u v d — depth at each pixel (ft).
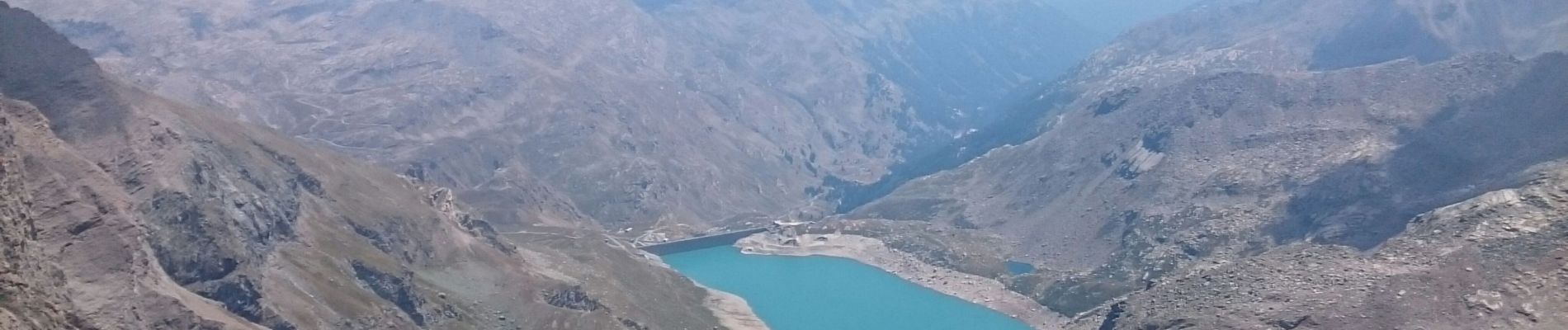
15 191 535.60
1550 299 589.32
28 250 516.73
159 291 619.26
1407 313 625.82
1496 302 601.21
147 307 605.31
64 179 644.27
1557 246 622.95
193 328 616.39
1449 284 630.33
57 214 611.88
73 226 611.88
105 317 573.74
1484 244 650.02
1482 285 617.62
